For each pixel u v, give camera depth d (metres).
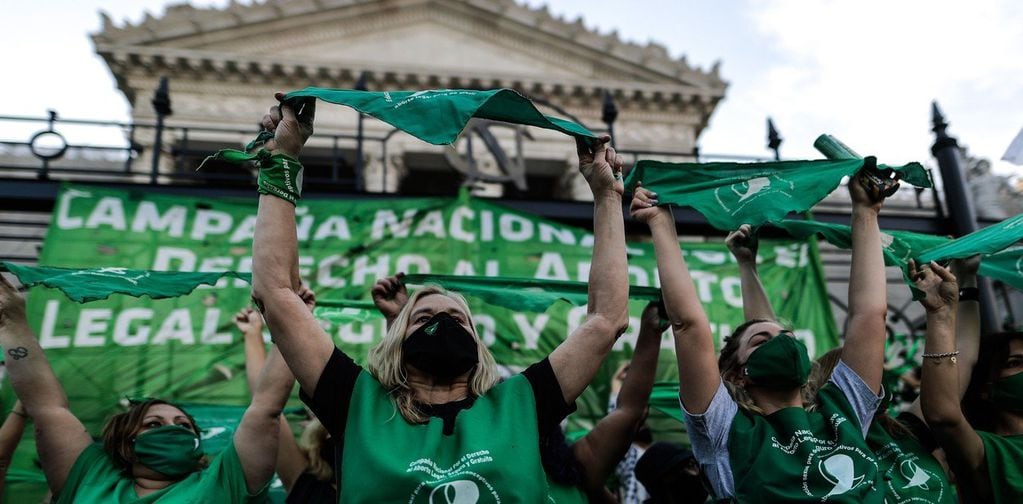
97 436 4.84
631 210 2.44
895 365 5.45
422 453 1.71
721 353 2.55
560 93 19.72
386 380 1.96
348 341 5.49
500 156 7.27
